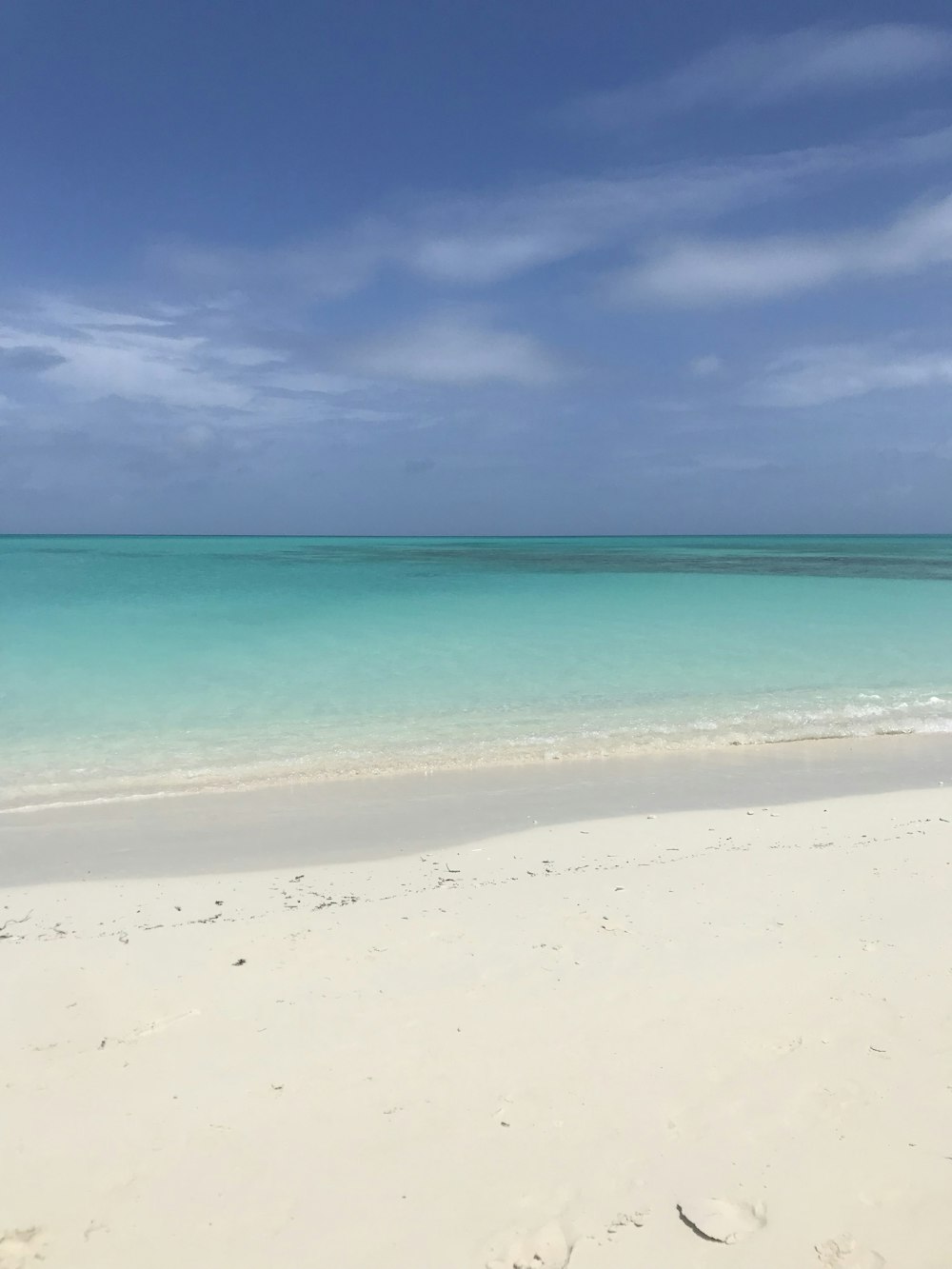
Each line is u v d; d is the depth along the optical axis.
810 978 5.24
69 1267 3.23
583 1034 4.69
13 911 6.61
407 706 14.07
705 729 13.03
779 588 34.72
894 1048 4.46
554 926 6.15
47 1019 4.93
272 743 12.03
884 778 10.77
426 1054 4.53
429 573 44.31
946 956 5.49
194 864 7.81
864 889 6.75
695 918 6.24
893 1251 3.21
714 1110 4.03
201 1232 3.39
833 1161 3.68
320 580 38.47
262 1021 4.90
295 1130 3.96
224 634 20.73
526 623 23.53
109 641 19.47
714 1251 3.24
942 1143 3.75
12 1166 3.74
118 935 6.12
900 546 105.12
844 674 16.95
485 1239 3.33
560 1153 3.78
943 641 20.73
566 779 10.69
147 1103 4.16
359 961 5.64
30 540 135.12
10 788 10.07
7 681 15.27
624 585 36.34
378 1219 3.45
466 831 8.79
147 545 100.44
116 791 10.05
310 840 8.52
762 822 8.84
